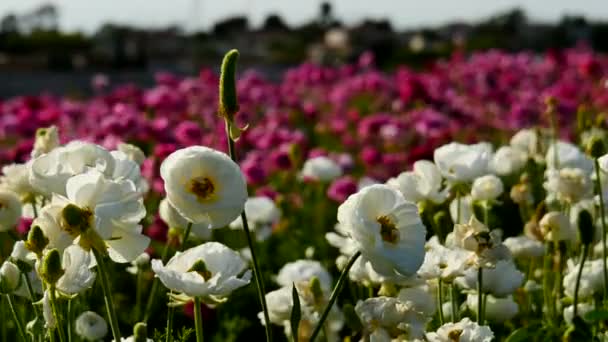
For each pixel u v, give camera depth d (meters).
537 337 2.05
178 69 16.56
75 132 4.51
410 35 26.06
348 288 2.49
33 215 1.98
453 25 26.56
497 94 5.54
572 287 2.05
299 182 3.82
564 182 2.11
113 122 3.75
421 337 1.65
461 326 1.70
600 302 2.08
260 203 2.87
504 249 1.76
